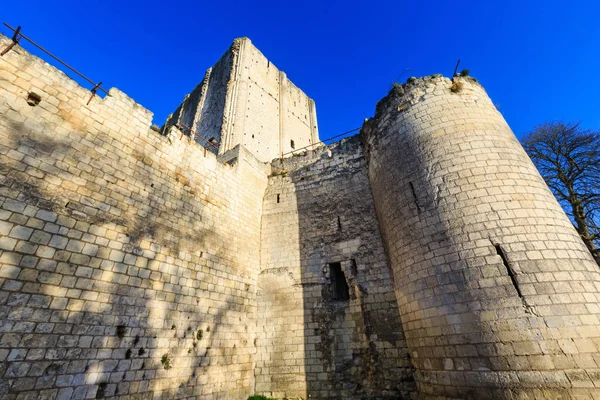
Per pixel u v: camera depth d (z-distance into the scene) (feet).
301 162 52.44
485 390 22.00
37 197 23.21
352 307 37.04
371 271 37.91
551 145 58.39
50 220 23.39
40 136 24.88
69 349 21.63
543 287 23.04
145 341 26.30
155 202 32.09
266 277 42.73
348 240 41.50
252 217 46.42
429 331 27.02
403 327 31.19
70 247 23.93
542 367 20.68
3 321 19.25
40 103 25.77
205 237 36.63
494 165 29.84
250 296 40.29
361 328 35.37
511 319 22.68
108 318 24.44
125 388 23.77
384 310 34.96
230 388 32.45
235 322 36.35
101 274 25.16
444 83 37.63
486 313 23.75
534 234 25.48
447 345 25.14
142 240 29.30
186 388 28.07
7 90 24.07
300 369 35.42
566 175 55.83
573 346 20.76
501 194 27.94
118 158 30.09
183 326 29.99
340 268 40.98
